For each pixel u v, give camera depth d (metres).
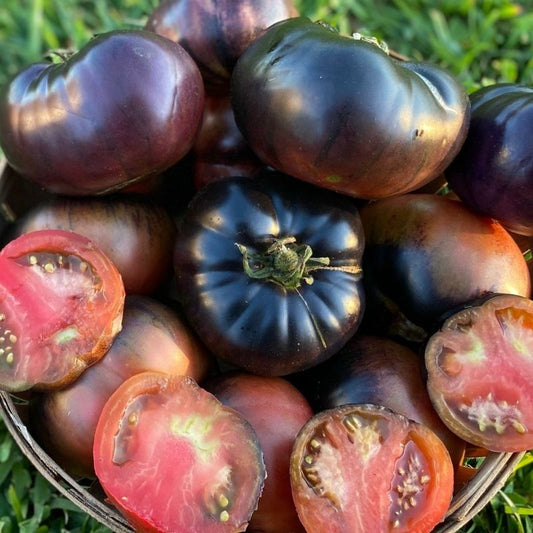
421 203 0.42
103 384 0.37
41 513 0.46
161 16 0.44
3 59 0.66
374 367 0.39
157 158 0.38
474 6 0.69
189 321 0.39
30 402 0.40
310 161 0.36
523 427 0.38
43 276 0.38
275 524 0.38
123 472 0.35
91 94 0.36
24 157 0.38
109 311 0.37
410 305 0.42
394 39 0.68
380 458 0.37
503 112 0.39
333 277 0.38
